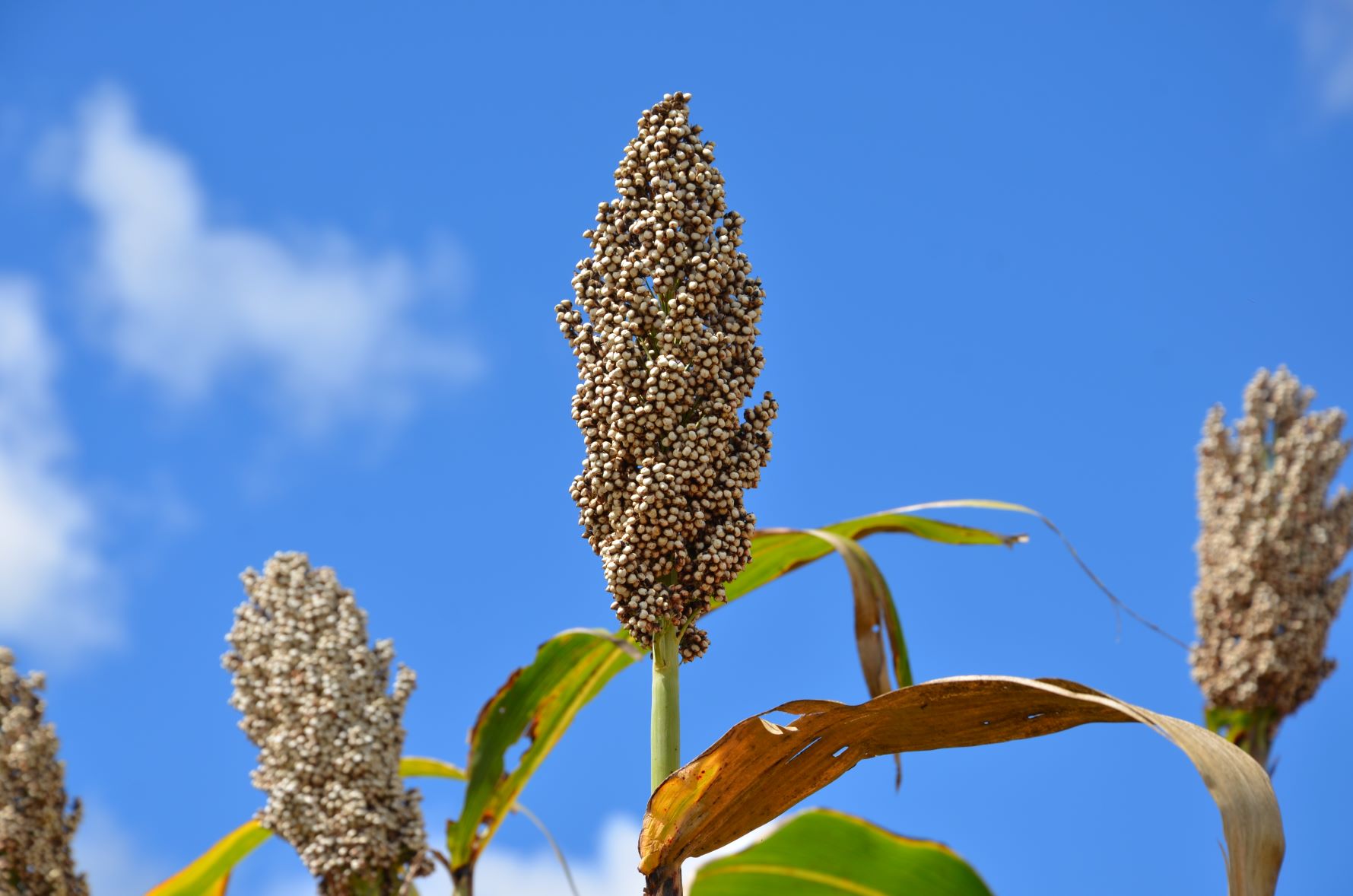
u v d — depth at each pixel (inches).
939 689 59.4
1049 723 59.7
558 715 72.0
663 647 61.9
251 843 76.5
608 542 62.6
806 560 76.1
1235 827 56.2
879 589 72.5
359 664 73.6
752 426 63.0
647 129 63.6
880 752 60.6
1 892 73.1
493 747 71.6
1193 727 57.7
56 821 74.3
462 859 72.1
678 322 62.3
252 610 74.6
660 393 61.9
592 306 63.1
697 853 60.7
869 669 71.1
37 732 74.5
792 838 60.2
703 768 60.0
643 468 61.9
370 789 72.6
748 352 63.1
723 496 62.2
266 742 73.6
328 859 71.8
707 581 62.0
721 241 63.0
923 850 60.0
